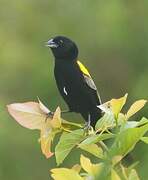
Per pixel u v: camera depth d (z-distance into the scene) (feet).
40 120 14.23
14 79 61.36
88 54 64.85
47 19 66.54
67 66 25.27
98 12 64.75
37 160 55.36
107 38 64.13
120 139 12.28
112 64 64.90
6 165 54.29
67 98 25.17
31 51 63.72
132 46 64.59
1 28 66.08
